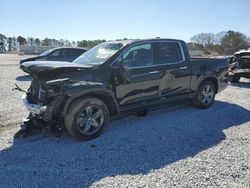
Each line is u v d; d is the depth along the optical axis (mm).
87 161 4684
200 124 6531
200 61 7637
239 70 12016
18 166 4523
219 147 5223
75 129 5402
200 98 7680
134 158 4793
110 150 5105
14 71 18469
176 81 7047
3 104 8500
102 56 6184
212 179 4094
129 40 6555
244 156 4844
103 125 5742
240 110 7762
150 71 6473
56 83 5254
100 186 3941
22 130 5730
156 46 6727
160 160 4711
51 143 5449
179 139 5621
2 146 5316
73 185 3977
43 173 4301
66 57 16578
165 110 7703
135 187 3904
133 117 7039
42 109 5316
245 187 3893
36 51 52750
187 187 3893
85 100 5457
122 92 6066
